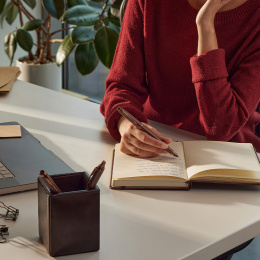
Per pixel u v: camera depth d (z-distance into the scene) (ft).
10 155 3.95
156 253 2.91
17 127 4.49
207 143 4.24
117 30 10.12
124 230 3.13
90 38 9.62
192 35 5.14
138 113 4.63
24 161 3.86
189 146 4.18
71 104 5.41
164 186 3.68
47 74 10.55
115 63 5.30
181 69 5.29
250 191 3.72
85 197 2.78
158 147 3.92
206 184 3.79
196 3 5.03
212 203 3.52
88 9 9.64
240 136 5.28
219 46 5.08
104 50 9.35
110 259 2.84
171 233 3.12
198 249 2.97
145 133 4.00
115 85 5.12
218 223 3.26
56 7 10.05
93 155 4.21
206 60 4.68
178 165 3.84
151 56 5.27
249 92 4.85
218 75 4.68
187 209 3.43
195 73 4.76
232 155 3.99
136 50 5.22
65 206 2.76
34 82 10.55
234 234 3.17
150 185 3.68
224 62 4.76
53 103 5.40
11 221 3.17
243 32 5.01
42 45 11.17
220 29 5.02
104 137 4.60
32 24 10.41
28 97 5.53
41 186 2.87
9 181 3.54
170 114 5.53
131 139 4.02
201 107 4.77
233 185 3.80
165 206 3.45
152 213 3.35
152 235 3.09
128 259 2.85
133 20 5.25
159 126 4.98
